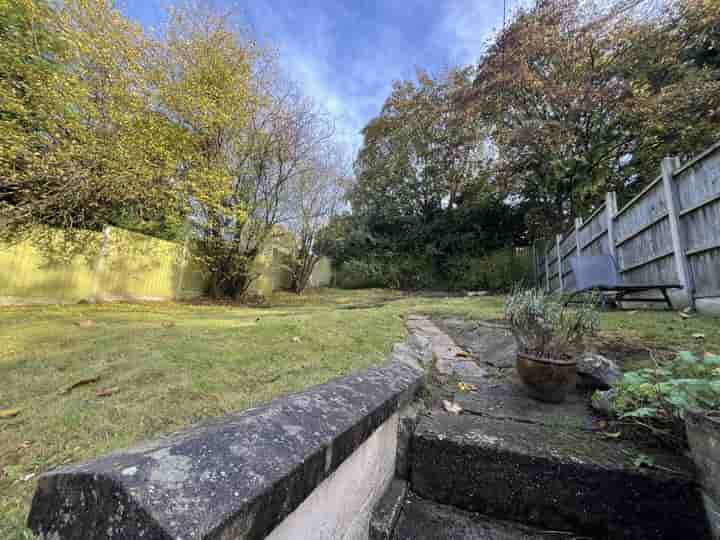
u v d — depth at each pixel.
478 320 3.58
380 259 12.03
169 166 5.82
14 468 1.17
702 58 6.51
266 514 0.52
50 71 4.95
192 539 0.39
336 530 0.78
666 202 3.47
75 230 5.51
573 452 1.10
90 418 1.49
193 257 7.52
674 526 0.94
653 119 6.46
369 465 1.00
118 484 0.44
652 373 1.25
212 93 6.57
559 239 6.74
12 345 2.63
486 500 1.11
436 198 12.76
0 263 4.75
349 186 10.45
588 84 7.32
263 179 7.89
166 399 1.67
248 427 0.65
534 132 7.63
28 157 4.40
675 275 3.36
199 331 3.14
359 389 1.11
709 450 0.90
